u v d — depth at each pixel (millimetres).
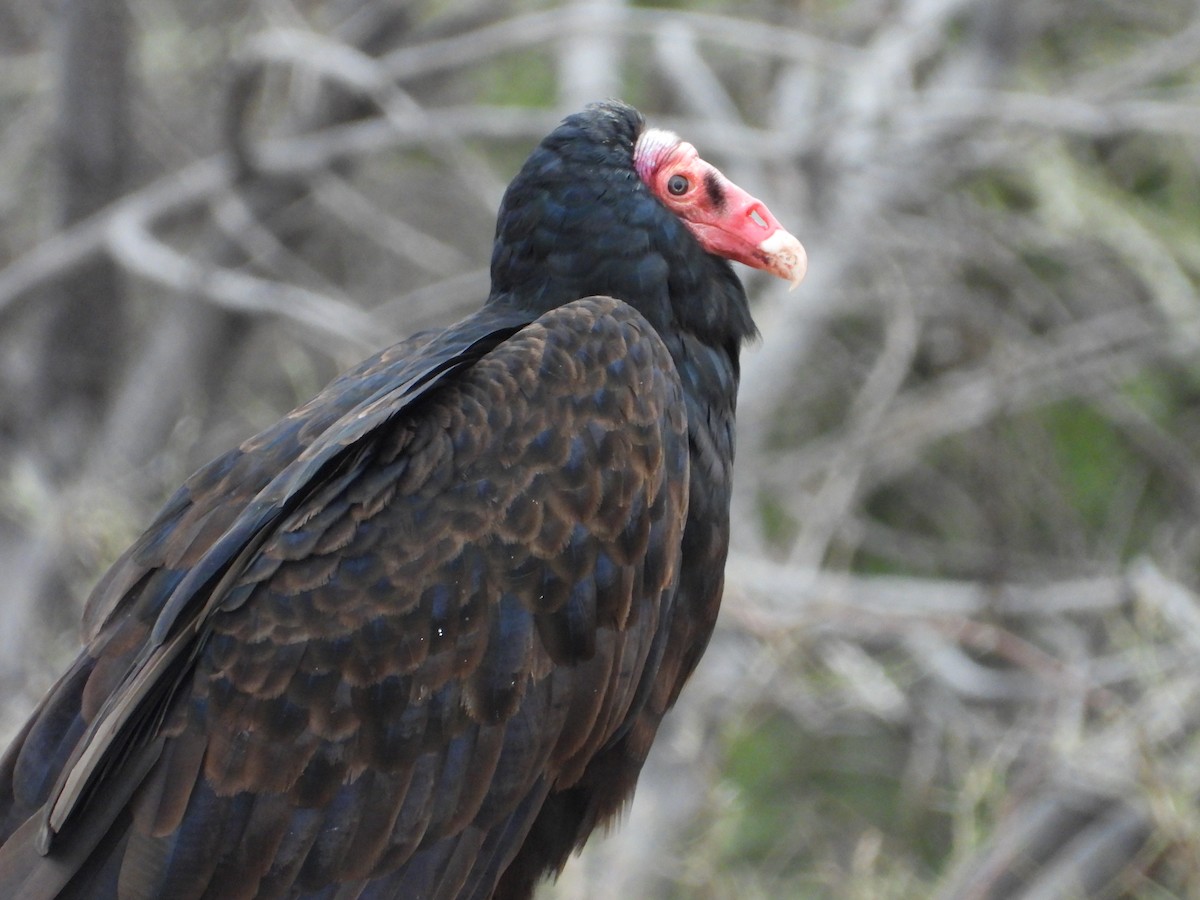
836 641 11578
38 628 12555
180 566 5734
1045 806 12133
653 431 5836
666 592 5910
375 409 5637
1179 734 10453
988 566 13812
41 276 15320
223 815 5195
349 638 5340
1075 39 17094
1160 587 10562
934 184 14914
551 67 16969
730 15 16297
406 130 14117
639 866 10555
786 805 12922
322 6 18125
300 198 16672
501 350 5820
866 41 16109
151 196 15555
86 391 16891
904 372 13719
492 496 5559
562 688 5629
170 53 17859
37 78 18109
